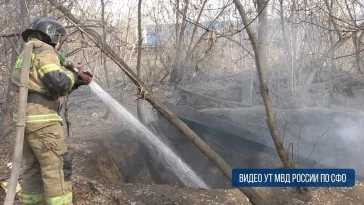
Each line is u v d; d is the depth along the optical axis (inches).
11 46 186.2
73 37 214.5
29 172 125.2
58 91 112.7
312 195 142.3
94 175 163.5
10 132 200.2
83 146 202.4
